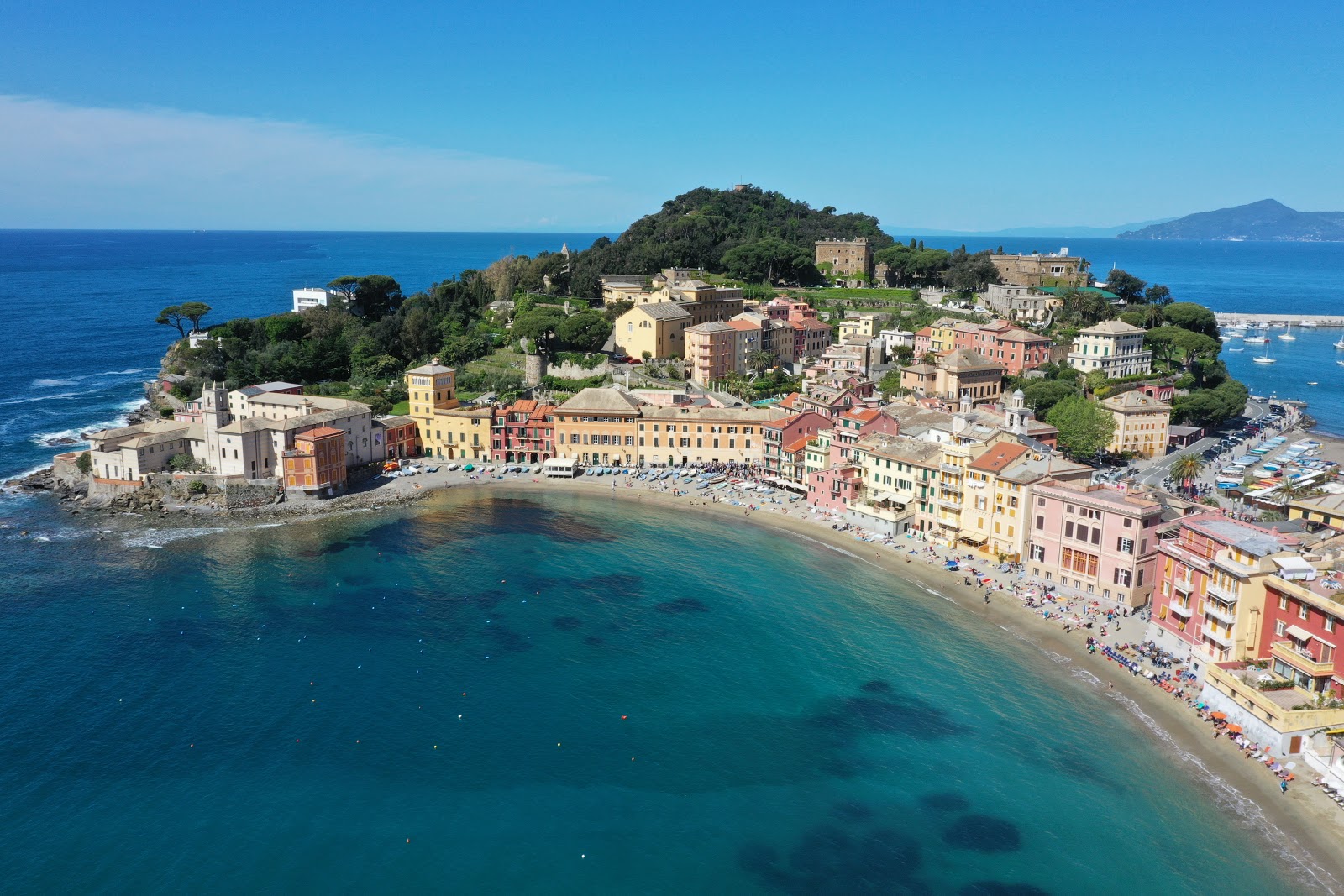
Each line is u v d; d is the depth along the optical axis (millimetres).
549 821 104000
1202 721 122688
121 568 174500
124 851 98188
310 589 165625
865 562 180250
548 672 136625
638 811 106000
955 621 154000
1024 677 135625
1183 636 137000
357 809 105438
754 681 134625
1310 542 138125
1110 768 114188
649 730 122125
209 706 125625
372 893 93062
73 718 122062
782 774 113125
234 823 102875
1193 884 95438
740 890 94312
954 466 183500
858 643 146250
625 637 147875
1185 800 108062
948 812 106750
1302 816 104500
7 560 177375
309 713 124500
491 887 94188
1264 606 125688
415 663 138625
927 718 125375
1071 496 161375
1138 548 151625
